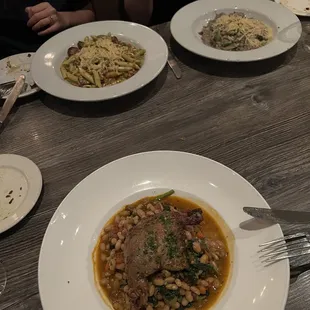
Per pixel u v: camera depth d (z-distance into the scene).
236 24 0.72
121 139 0.56
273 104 0.58
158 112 0.59
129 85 0.60
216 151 0.52
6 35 0.98
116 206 0.45
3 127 0.59
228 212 0.42
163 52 0.66
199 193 0.45
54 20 0.93
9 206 0.46
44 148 0.55
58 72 0.67
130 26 0.73
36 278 0.41
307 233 0.40
